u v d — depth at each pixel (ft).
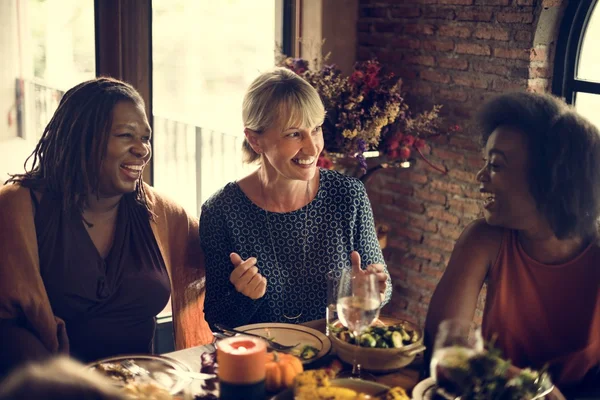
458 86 10.70
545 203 5.65
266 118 6.87
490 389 4.42
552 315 5.86
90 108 6.56
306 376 4.61
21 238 6.41
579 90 9.82
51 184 6.65
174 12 10.26
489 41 10.20
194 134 10.88
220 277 7.22
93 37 9.79
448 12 10.65
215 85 10.93
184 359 5.68
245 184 7.32
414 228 11.73
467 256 6.09
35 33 9.43
